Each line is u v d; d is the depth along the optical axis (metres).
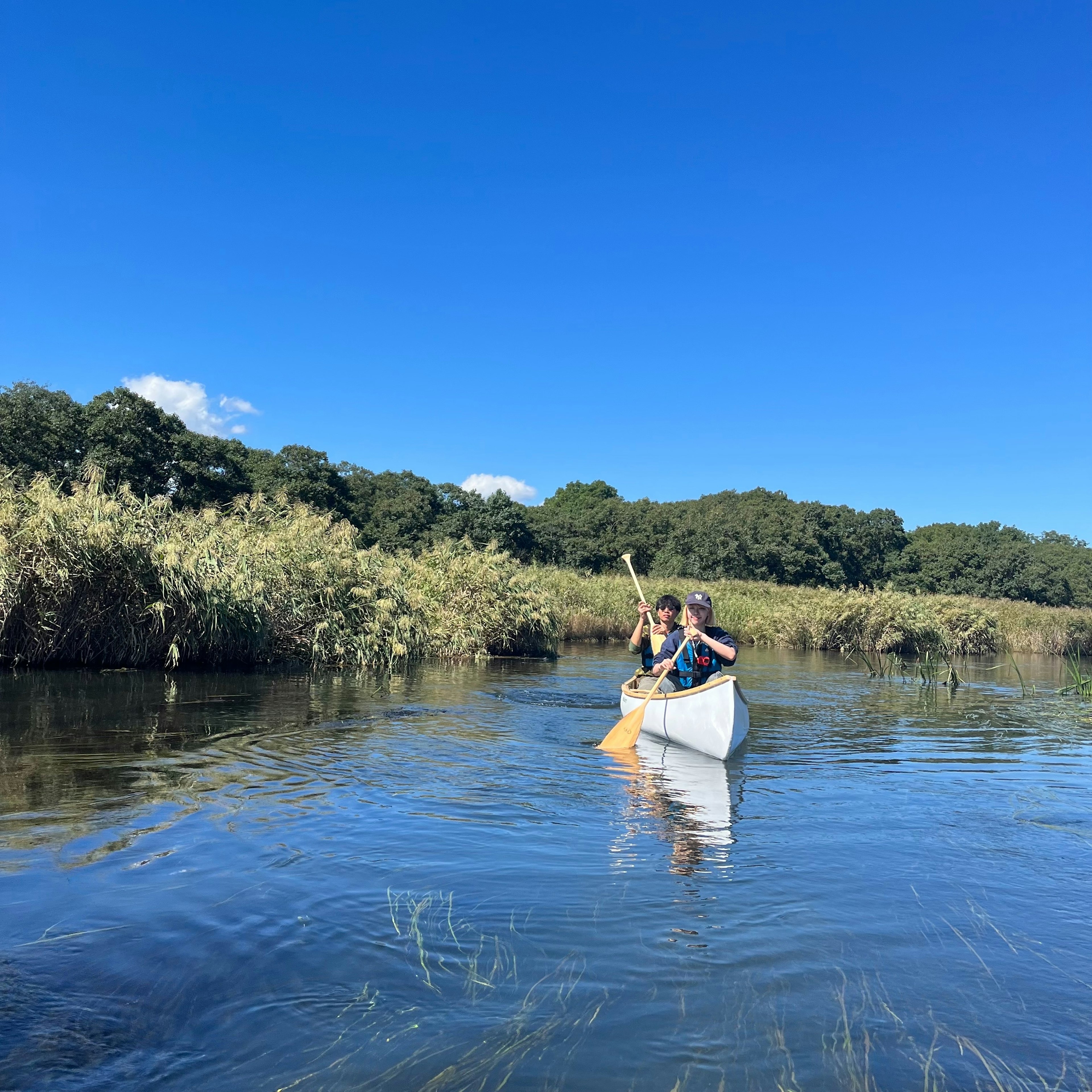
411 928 2.90
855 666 16.59
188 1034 2.20
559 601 20.75
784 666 16.38
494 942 2.80
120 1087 1.96
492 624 15.69
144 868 3.42
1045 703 10.65
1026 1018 2.39
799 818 4.54
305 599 12.27
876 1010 2.41
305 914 2.99
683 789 5.19
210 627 10.47
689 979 2.57
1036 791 5.35
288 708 7.97
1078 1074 2.10
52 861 3.47
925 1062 2.15
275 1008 2.34
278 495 14.45
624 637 22.61
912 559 60.47
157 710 7.43
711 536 53.44
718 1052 2.17
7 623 9.55
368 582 13.30
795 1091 2.01
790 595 26.94
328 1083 2.00
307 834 3.95
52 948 2.67
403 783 5.08
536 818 4.37
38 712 7.08
